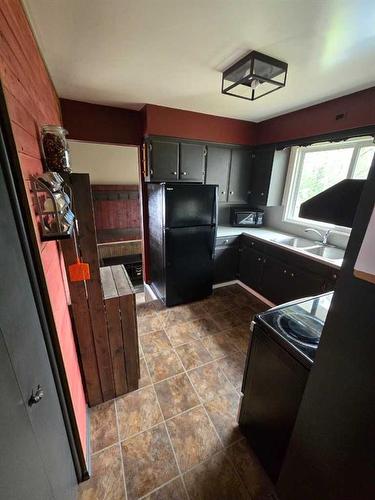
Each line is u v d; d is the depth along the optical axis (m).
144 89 2.18
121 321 1.56
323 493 0.89
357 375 0.73
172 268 2.77
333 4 1.10
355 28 1.27
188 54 1.57
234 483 1.27
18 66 0.86
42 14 1.16
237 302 3.09
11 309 0.61
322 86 2.04
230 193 3.45
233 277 3.54
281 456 1.17
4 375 0.54
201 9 1.15
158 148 2.75
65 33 1.33
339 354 0.78
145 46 1.47
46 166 1.19
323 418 0.86
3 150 0.63
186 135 2.87
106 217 5.08
